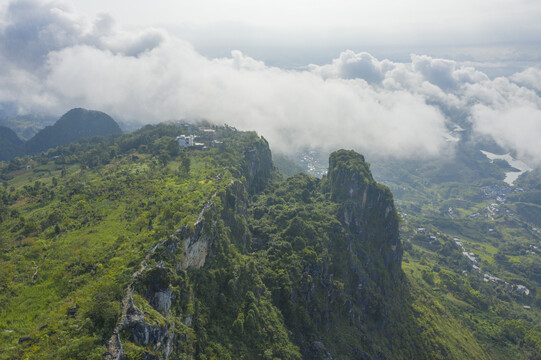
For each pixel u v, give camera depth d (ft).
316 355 391.04
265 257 467.93
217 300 337.72
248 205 607.78
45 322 205.26
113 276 239.71
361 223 603.26
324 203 634.02
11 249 293.43
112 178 490.08
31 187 487.61
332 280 480.64
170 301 263.49
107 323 200.64
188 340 260.42
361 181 625.82
